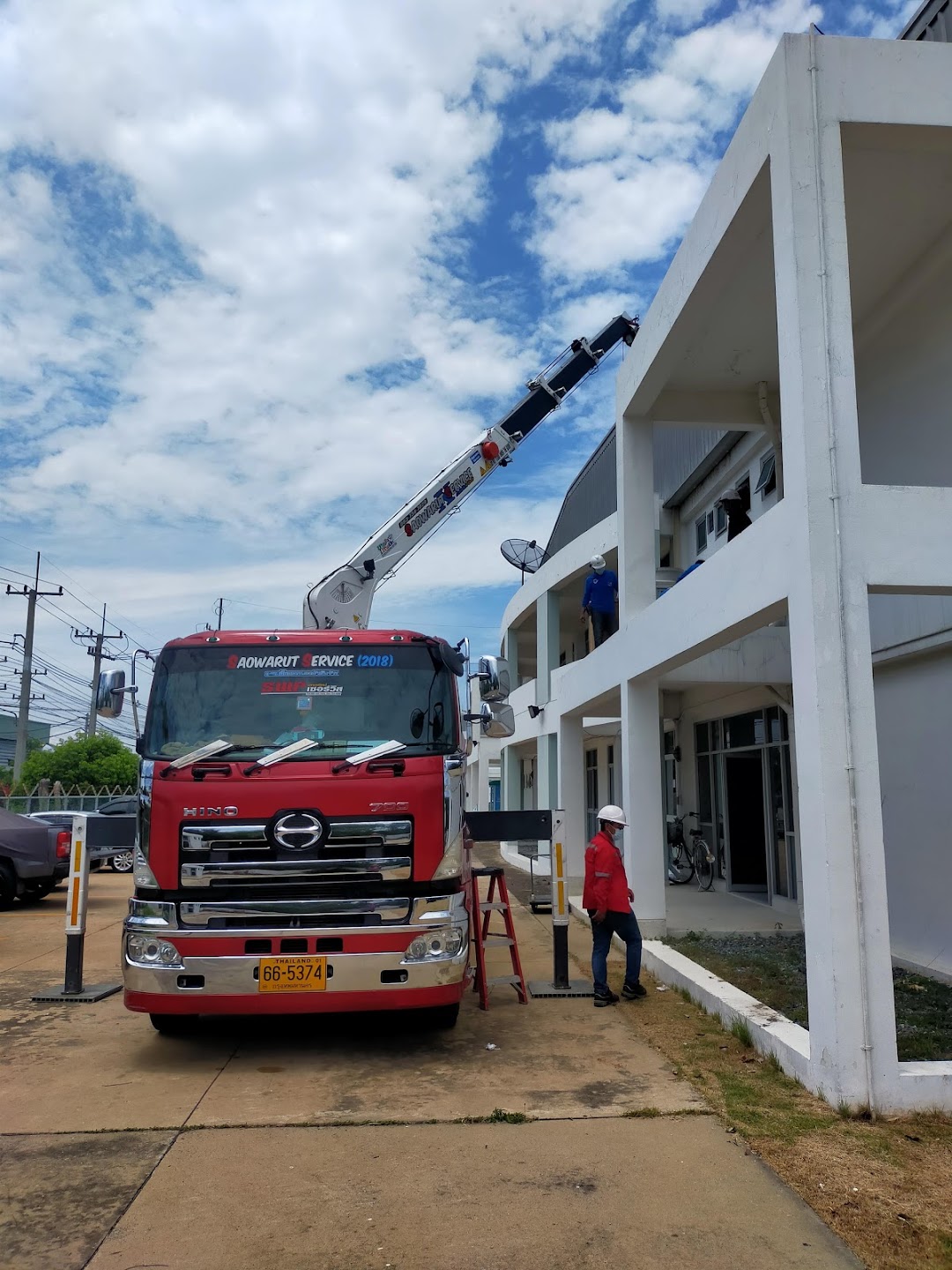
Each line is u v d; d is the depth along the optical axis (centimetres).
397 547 1067
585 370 1239
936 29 757
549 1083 570
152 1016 681
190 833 594
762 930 1086
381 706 646
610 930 800
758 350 952
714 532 1552
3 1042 675
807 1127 483
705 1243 371
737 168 668
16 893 1433
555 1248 369
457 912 612
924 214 753
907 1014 690
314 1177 434
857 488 549
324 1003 580
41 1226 388
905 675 877
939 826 823
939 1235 376
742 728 1399
